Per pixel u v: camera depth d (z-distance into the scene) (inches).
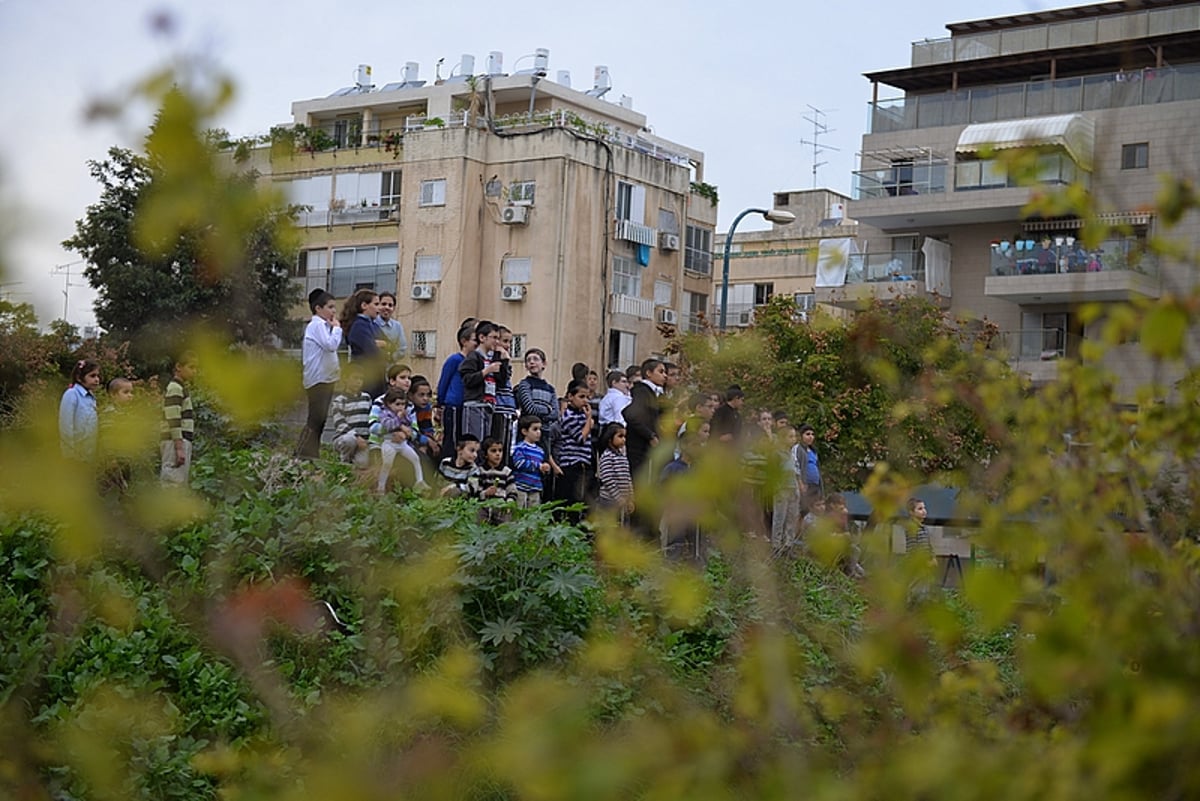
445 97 1616.6
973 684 88.5
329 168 1441.9
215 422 294.7
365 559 273.3
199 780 226.2
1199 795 61.8
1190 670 67.1
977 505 89.4
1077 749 67.2
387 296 366.0
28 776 214.2
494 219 1387.8
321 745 134.5
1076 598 73.7
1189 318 72.0
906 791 72.1
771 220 845.2
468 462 399.9
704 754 72.6
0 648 249.3
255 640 145.9
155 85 50.6
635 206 1448.1
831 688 94.6
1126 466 88.4
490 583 272.8
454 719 105.4
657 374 406.9
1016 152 86.0
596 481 452.4
